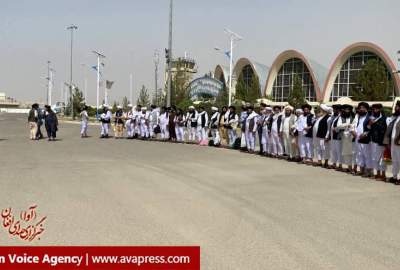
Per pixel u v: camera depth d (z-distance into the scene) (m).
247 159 16.59
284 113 17.23
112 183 10.85
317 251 6.12
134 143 23.27
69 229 6.91
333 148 14.42
